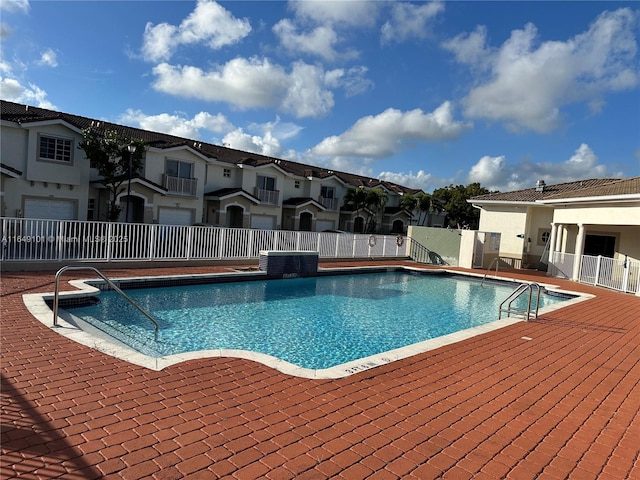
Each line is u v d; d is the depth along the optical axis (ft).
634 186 57.57
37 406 13.47
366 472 11.21
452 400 16.66
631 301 45.80
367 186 143.02
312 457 11.75
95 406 13.75
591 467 12.30
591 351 25.22
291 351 27.45
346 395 16.33
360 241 72.43
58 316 25.71
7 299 27.61
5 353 18.07
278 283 50.67
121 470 10.42
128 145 72.74
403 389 17.42
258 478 10.57
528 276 65.26
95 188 80.64
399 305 43.91
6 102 78.59
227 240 53.88
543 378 19.97
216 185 102.37
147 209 84.74
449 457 12.34
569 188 84.28
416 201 146.82
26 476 9.87
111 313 32.27
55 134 72.64
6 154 68.69
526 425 14.84
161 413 13.65
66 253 41.55
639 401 17.72
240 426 13.21
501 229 82.02
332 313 38.50
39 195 72.23
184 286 42.91
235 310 37.09
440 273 67.72
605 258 56.54
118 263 44.70
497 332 28.50
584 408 16.70
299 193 123.95
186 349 25.58
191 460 11.12
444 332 34.09
